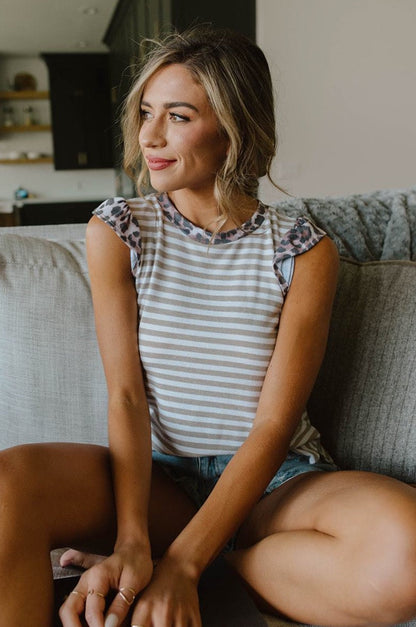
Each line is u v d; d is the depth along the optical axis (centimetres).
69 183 852
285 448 101
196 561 88
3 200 827
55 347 119
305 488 98
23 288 119
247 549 97
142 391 106
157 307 106
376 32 416
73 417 120
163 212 108
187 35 101
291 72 412
